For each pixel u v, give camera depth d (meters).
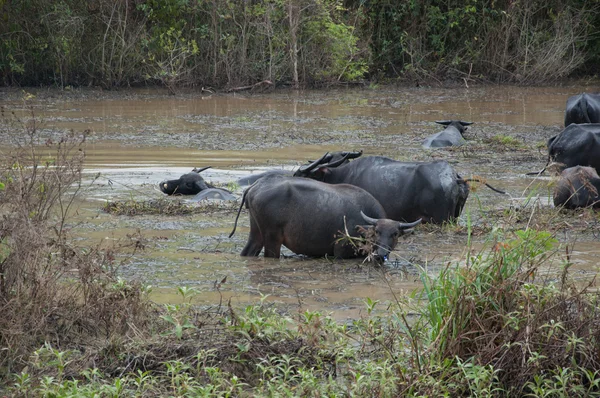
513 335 15.73
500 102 71.69
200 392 14.95
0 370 16.27
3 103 66.69
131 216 30.27
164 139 49.75
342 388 15.52
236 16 79.38
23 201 18.27
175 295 20.97
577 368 15.65
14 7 76.12
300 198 25.34
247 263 24.75
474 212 30.97
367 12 85.94
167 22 78.75
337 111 64.81
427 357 15.80
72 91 75.44
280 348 17.09
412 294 17.88
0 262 17.75
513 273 16.75
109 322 18.11
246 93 76.62
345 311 20.00
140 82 80.06
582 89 82.31
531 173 39.06
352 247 25.41
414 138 51.06
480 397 14.71
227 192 34.16
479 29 87.56
